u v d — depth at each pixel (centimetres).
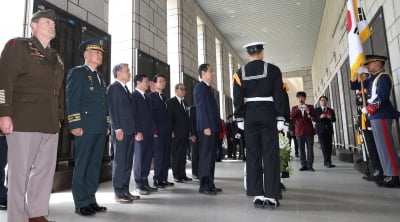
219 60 1259
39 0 383
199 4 1012
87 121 256
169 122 405
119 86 309
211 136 336
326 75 1089
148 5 678
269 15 1094
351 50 387
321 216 230
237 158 872
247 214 240
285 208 258
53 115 204
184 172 449
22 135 188
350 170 511
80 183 251
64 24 416
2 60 183
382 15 406
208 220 225
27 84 193
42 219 209
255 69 274
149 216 239
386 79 335
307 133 525
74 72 256
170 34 856
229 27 1214
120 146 301
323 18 1085
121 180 298
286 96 345
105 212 254
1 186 274
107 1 534
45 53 205
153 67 662
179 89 454
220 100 1242
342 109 801
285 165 340
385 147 339
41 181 206
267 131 266
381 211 240
